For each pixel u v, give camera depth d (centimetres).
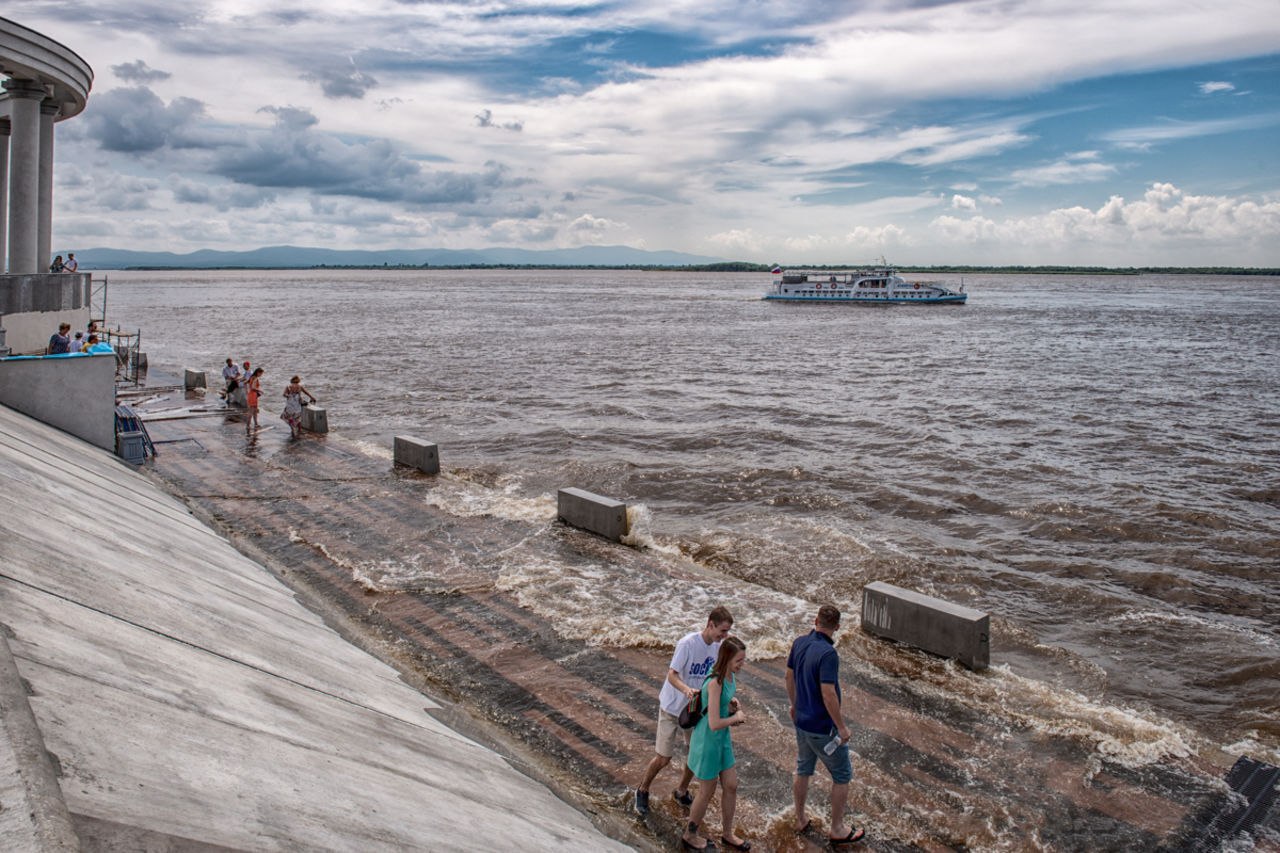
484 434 2767
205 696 502
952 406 3466
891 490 2073
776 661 1053
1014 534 1766
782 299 13250
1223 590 1467
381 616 1166
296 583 1245
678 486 2103
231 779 398
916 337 7162
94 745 365
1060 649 1191
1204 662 1162
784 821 731
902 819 741
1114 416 3244
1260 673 1127
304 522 1590
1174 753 867
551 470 2250
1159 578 1506
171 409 2752
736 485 2116
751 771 809
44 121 2945
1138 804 776
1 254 3128
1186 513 1892
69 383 1700
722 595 1270
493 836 499
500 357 5288
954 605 1087
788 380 4294
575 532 1561
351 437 2680
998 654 1173
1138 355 5647
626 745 853
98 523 908
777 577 1449
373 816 434
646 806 731
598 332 7494
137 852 299
